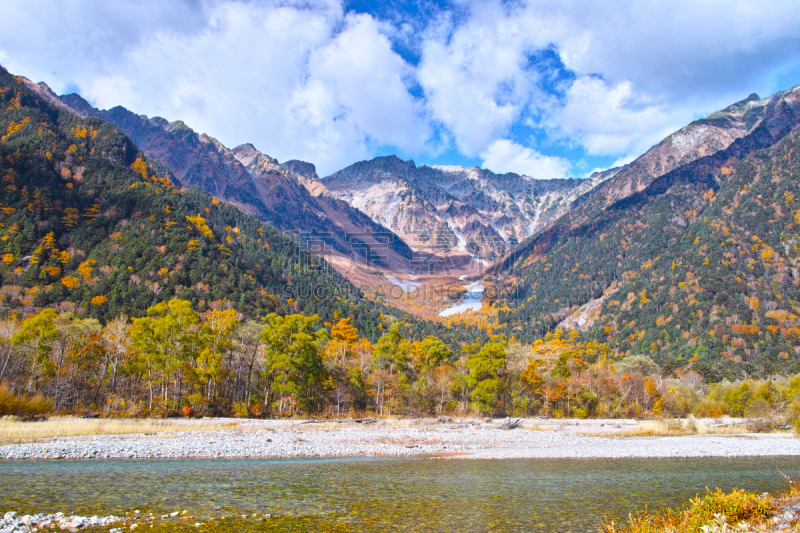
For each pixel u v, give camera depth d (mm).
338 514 18266
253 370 78625
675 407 85125
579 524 17359
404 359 86250
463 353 114875
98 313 110875
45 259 134250
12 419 46250
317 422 62062
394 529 16422
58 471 25016
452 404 80500
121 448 32719
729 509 13969
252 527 16219
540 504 20578
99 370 69625
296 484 23656
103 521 16172
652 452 39500
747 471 30797
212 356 64062
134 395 65750
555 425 66500
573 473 28891
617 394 91188
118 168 199500
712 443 46969
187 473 25656
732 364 140000
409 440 45188
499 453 37906
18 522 15641
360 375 80438
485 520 17797
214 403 65812
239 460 31094
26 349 62031
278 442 39375
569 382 86812
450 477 26719
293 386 68750
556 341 153000
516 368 91438
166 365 61938
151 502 19172
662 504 20875
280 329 71188
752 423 62000
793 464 34281
